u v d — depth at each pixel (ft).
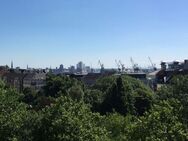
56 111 180.75
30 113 199.11
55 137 173.17
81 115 184.14
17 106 213.05
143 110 470.80
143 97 475.72
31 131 182.39
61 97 189.67
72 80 637.71
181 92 415.64
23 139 184.96
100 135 186.29
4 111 204.33
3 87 245.86
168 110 162.71
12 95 219.00
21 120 191.42
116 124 263.29
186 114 193.77
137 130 162.61
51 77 614.34
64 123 175.94
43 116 181.27
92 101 518.78
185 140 158.10
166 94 431.02
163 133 155.63
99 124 232.12
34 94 591.78
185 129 166.30
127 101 467.11
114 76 654.94
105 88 630.33
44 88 615.98
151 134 158.81
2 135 188.55
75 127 176.04
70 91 554.05
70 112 181.37
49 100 495.00
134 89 559.79
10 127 190.39
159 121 160.45
